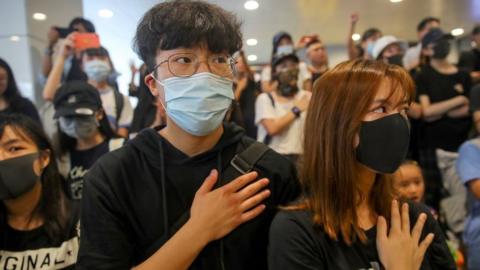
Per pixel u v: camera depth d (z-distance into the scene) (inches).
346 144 39.7
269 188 41.5
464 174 85.0
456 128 108.9
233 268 39.3
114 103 115.7
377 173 43.2
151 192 39.8
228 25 38.6
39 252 50.4
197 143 40.6
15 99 106.7
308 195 42.6
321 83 42.1
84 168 80.3
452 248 87.7
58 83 122.6
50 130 115.6
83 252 38.2
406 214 41.1
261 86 136.4
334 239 39.8
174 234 38.1
